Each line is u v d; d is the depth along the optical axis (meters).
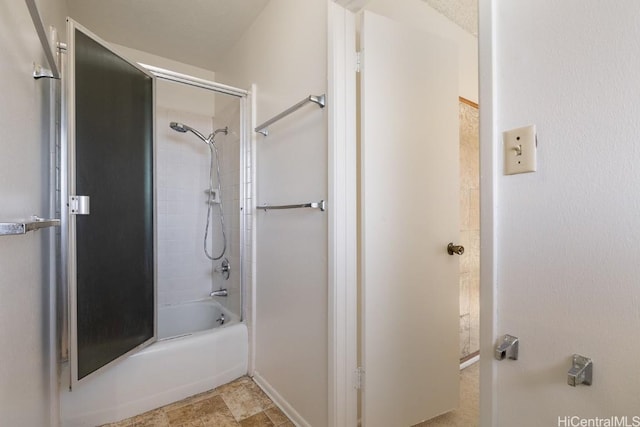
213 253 2.87
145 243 1.75
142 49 2.50
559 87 0.62
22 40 0.90
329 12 1.37
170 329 2.58
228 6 1.97
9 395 0.79
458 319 1.69
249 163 2.16
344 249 1.37
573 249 0.60
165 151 2.71
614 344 0.55
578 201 0.60
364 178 1.38
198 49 2.51
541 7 0.65
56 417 1.40
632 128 0.53
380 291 1.41
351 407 1.38
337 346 1.34
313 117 1.52
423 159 1.55
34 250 1.06
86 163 1.38
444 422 1.63
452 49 1.66
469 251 2.33
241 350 2.08
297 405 1.61
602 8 0.56
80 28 1.33
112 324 1.52
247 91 2.15
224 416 1.67
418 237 1.53
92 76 1.41
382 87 1.43
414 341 1.52
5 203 0.77
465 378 2.06
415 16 1.89
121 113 1.58
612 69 0.55
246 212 2.20
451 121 1.66
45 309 1.22
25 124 0.95
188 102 2.81
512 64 0.69
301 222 1.61
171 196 2.74
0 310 0.73
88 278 1.39
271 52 1.90
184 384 1.82
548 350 0.64
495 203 0.72
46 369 1.24
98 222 1.45
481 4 0.74
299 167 1.63
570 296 0.61
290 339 1.69
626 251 0.54
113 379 1.61
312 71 1.52
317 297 1.48
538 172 0.65
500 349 0.68
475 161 2.38
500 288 0.72
